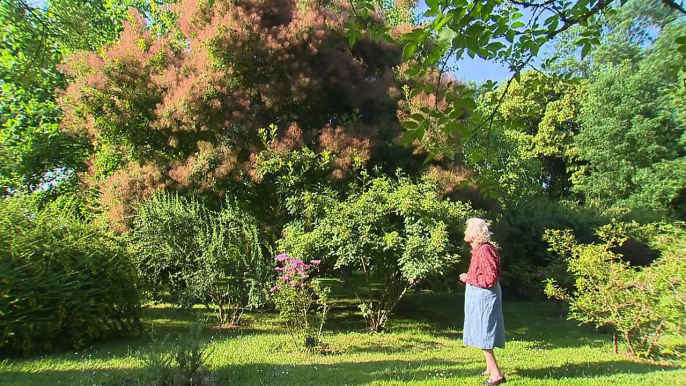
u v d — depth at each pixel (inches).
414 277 290.8
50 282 239.9
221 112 361.7
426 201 313.6
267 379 181.0
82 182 486.0
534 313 464.1
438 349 265.4
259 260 325.7
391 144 383.6
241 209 372.8
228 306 339.3
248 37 357.7
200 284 314.0
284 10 401.1
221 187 368.2
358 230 310.5
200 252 323.0
